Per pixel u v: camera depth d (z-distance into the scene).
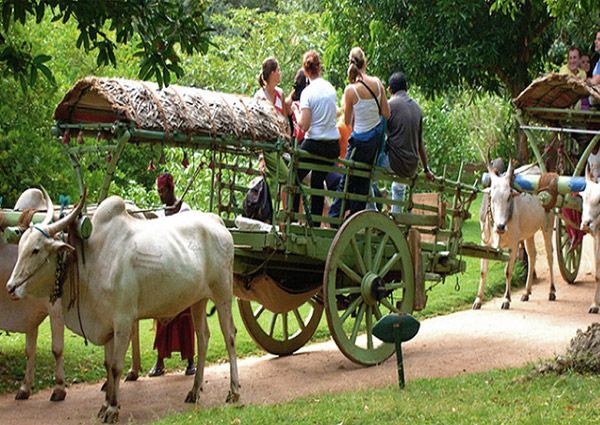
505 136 22.19
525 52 16.77
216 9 27.34
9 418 8.44
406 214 10.91
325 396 8.45
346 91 10.45
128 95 8.63
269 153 9.91
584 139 13.76
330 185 10.81
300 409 7.90
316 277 10.71
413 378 9.42
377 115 10.47
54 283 8.16
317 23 21.36
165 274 8.32
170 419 7.90
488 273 15.73
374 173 10.56
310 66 10.26
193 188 14.60
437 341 11.37
